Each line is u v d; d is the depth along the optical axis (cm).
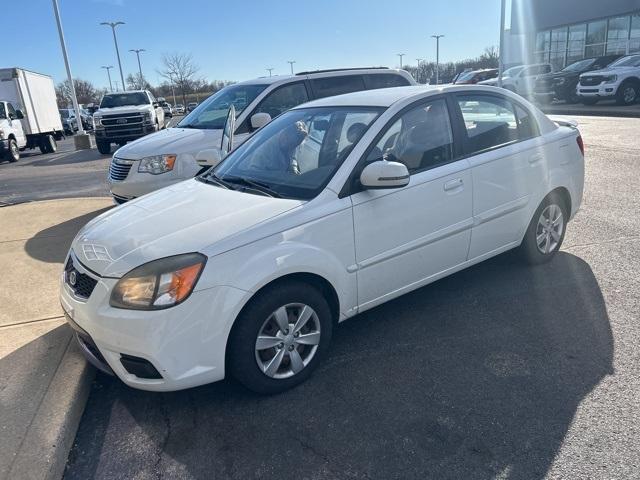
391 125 369
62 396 312
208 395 330
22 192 1066
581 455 260
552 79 2466
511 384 321
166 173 656
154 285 281
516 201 442
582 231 583
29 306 440
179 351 284
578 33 3120
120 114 1747
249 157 415
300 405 314
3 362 352
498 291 448
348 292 348
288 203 329
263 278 298
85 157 1748
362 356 362
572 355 347
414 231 373
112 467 276
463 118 412
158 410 319
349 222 337
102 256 307
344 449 276
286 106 732
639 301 415
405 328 397
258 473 264
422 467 260
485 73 3055
